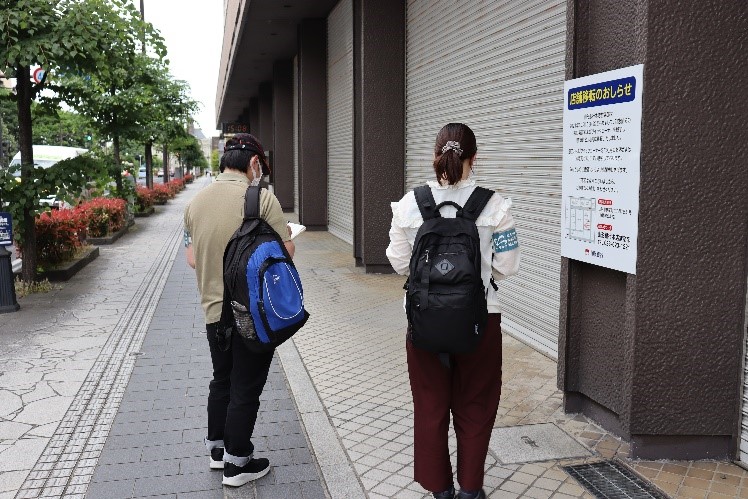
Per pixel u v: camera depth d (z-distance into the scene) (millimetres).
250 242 3328
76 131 29828
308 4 14883
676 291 3543
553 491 3441
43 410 4750
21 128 9242
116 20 9133
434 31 8969
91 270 11250
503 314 6910
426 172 9539
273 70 22766
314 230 17266
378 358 5953
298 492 3549
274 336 3293
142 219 22219
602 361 4129
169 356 6102
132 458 3959
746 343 3553
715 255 3520
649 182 3482
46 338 6766
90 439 4230
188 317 7727
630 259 3584
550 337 5902
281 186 23391
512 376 5305
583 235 4012
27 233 9445
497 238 2939
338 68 15164
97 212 15391
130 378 5461
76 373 5598
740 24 3387
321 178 17141
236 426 3529
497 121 6934
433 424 3086
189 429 4391
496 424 4312
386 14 10273
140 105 16969
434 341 2775
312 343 6480
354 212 11305
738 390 3619
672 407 3637
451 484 3186
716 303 3553
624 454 3838
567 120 4105
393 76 10375
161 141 25375
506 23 6641
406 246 3014
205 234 3531
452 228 2844
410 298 2842
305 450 4062
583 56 4039
